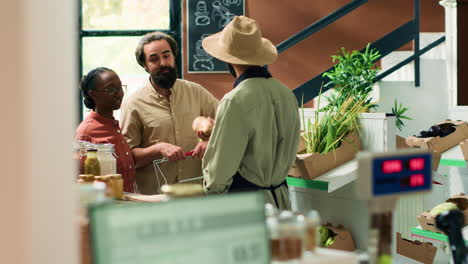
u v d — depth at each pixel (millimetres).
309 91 5801
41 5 643
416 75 5770
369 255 1009
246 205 990
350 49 7160
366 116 3607
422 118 5820
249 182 2977
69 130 689
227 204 969
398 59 6117
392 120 3537
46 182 659
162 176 3615
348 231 3477
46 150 657
